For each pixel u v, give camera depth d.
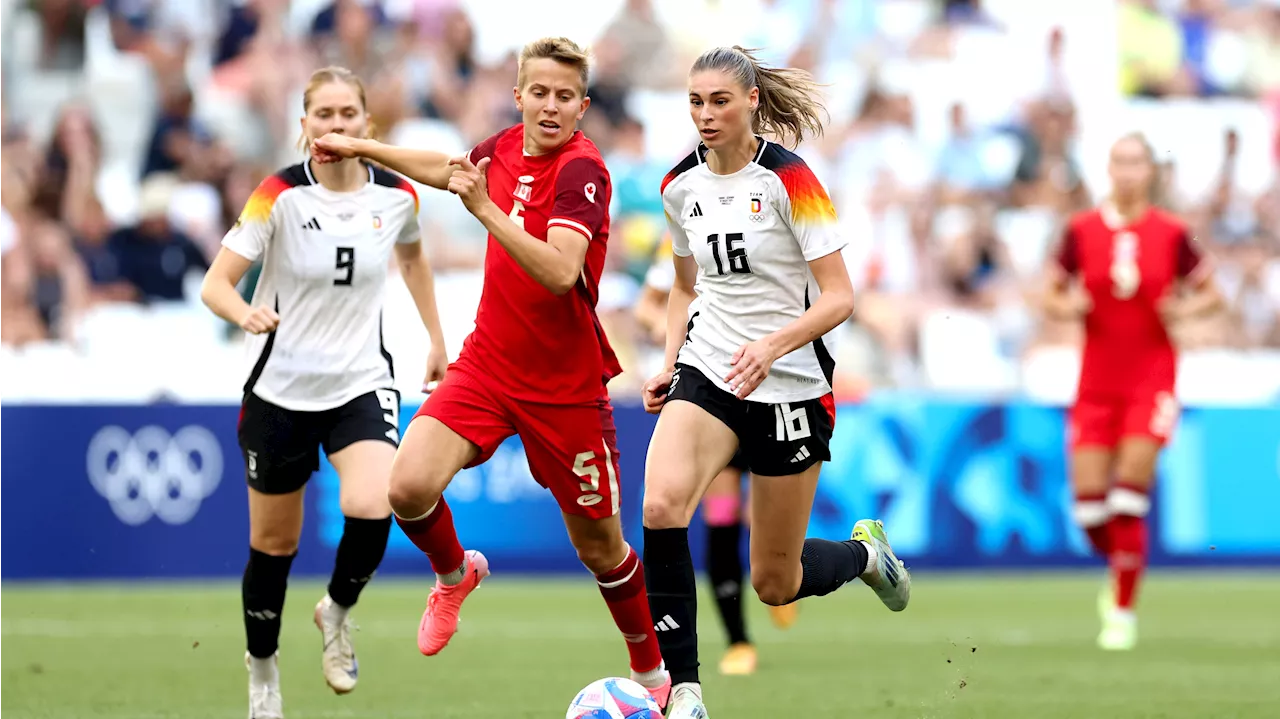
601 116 53.88
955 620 34.56
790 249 16.78
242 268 18.45
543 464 17.03
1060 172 56.69
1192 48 59.03
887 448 43.59
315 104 18.94
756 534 17.52
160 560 40.16
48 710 19.69
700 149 17.19
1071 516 45.25
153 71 51.97
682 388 16.84
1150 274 31.41
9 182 48.94
